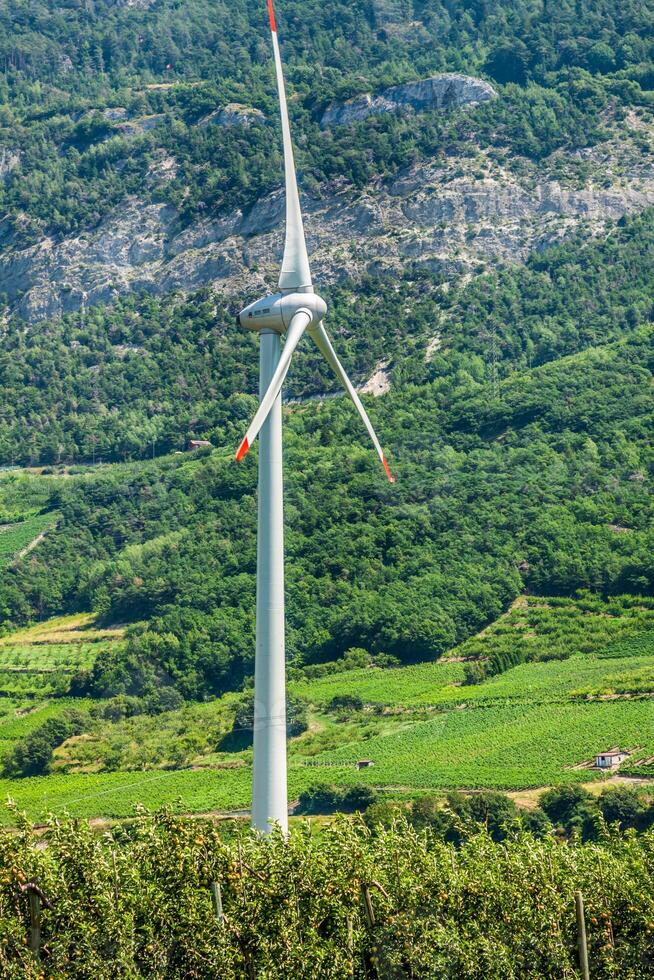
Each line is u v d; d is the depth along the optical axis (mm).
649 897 105938
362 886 103375
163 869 103938
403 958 103062
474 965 100875
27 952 97688
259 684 106000
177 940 102438
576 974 102562
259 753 105375
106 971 99500
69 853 103000
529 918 103562
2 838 101812
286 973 100688
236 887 102812
